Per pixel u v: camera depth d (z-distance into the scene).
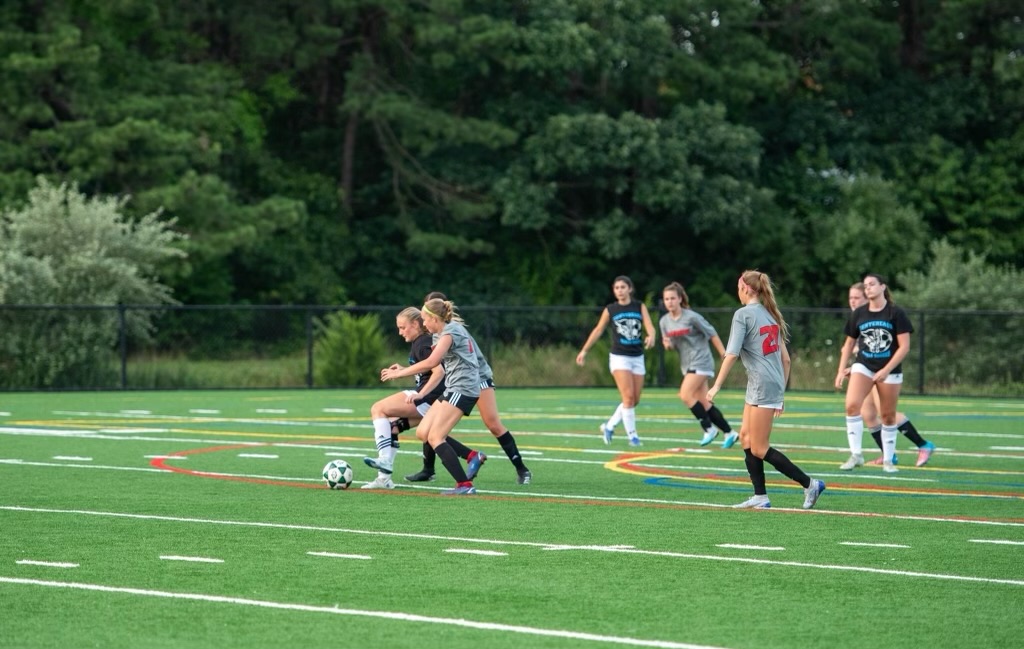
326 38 158.25
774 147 170.00
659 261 166.62
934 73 177.12
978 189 167.12
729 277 164.75
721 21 164.25
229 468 49.31
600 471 49.12
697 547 32.00
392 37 159.50
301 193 159.38
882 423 49.41
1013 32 172.38
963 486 44.88
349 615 24.52
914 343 110.50
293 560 30.08
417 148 159.00
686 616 24.52
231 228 138.62
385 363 115.19
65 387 105.81
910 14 177.00
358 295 160.62
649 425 71.81
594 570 28.98
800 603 25.64
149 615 24.47
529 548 31.80
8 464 50.59
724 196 152.12
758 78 160.00
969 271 117.31
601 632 23.25
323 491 42.72
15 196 130.00
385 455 43.50
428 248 154.12
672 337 58.22
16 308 102.62
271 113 167.00
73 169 133.00
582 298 161.88
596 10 149.75
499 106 153.62
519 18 156.12
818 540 33.09
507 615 24.56
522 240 163.00
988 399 102.38
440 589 26.91
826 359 114.88
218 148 140.88
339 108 155.75
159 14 153.12
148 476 46.72
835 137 168.50
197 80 148.38
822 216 161.12
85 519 36.31
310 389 109.69
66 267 108.38
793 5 170.75
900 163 168.12
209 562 29.81
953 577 28.31
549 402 92.69
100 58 144.12
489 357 114.56
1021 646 22.42
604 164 148.75
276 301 154.00
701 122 150.75
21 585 27.22
